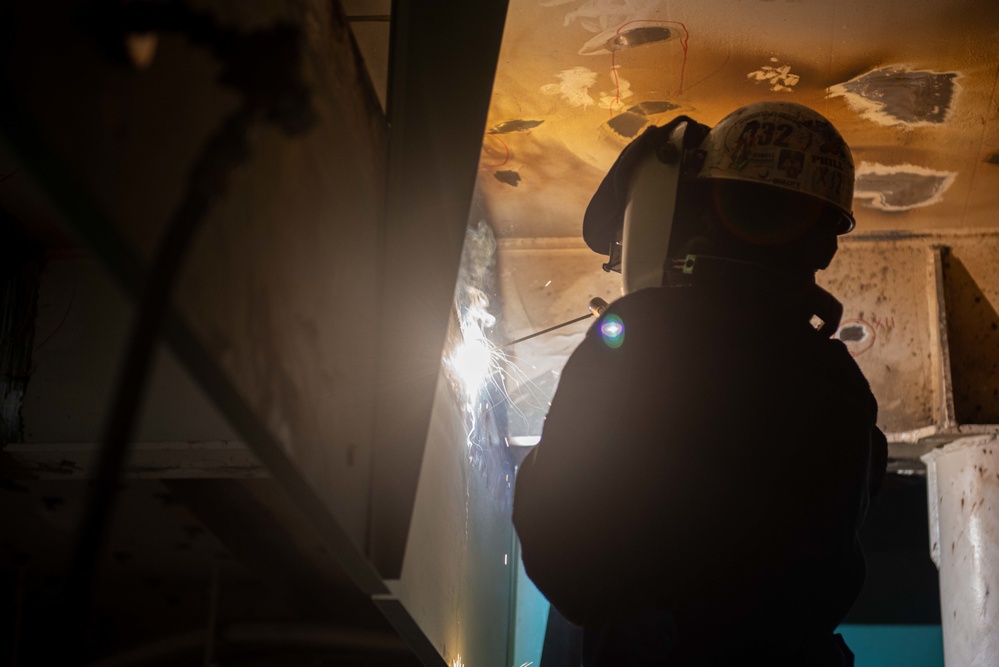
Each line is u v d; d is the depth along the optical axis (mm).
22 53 368
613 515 945
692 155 1071
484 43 995
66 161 382
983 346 2557
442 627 1580
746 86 2000
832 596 973
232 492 1479
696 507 936
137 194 433
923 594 3035
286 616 1618
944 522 2566
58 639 380
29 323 1499
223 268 528
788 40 1845
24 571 1527
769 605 930
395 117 1005
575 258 2762
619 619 935
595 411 962
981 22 1759
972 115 2066
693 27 1819
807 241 1051
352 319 855
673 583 930
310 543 1513
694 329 981
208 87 505
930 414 2531
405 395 996
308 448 709
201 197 425
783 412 970
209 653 1507
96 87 405
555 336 2719
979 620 2395
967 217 2551
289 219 656
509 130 2217
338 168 797
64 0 391
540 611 2773
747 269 1016
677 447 945
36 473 1506
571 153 2301
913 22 1774
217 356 518
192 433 1381
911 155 2258
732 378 966
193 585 1605
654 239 1060
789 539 947
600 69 1966
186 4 464
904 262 2635
